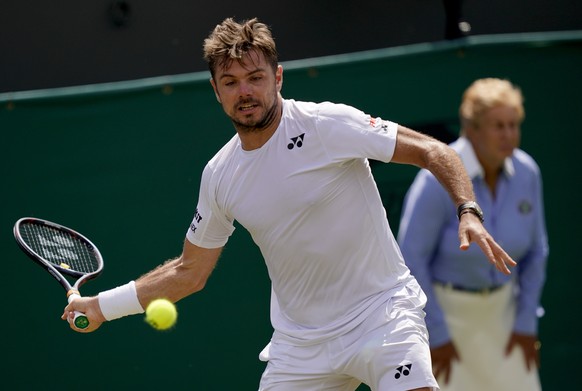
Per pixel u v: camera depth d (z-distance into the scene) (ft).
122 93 71.72
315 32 91.50
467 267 60.64
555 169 73.31
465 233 43.19
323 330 48.21
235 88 45.52
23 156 71.56
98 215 71.92
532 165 63.31
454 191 44.50
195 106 72.02
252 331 73.10
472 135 61.52
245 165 46.96
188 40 90.12
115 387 72.84
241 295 73.05
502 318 62.44
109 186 71.87
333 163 46.06
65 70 88.63
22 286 72.38
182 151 72.02
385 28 92.38
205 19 90.22
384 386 46.75
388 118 72.18
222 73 45.68
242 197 47.29
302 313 48.85
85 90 71.56
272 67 46.01
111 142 71.82
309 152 46.11
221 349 73.05
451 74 72.23
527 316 63.10
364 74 71.97
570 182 73.51
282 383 49.65
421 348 46.96
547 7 94.07
